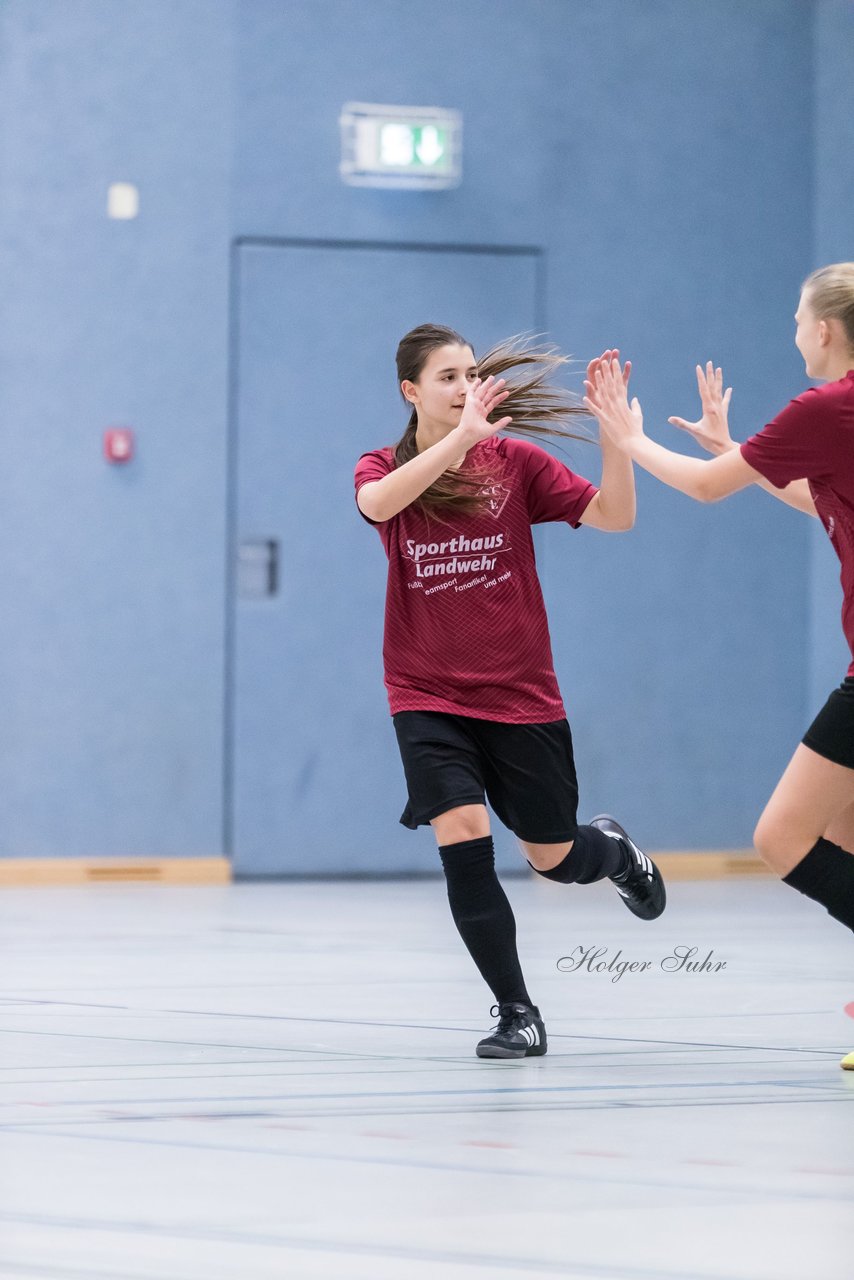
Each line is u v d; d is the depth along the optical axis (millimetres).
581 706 20891
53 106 19609
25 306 19578
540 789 9312
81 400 19688
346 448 20328
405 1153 6973
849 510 8352
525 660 9336
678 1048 9523
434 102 20516
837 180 21078
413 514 9266
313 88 20203
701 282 21188
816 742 8531
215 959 13469
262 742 20109
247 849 20078
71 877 19562
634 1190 6418
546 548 20828
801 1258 5586
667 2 21047
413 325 20484
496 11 20625
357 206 20328
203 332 19953
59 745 19641
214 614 19969
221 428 19969
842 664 20891
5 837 19547
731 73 21219
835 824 9133
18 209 19547
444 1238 5770
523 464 9438
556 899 18469
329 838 20250
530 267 20781
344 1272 5395
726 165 21234
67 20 19641
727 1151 7047
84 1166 6703
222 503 19969
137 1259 5520
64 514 19641
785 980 12383
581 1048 9500
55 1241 5711
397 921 16312
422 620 9336
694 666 21188
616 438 8930
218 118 20000
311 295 20234
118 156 19781
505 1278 5344
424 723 9312
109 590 19734
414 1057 9180
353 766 20312
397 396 20438
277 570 20141
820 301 8547
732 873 21078
